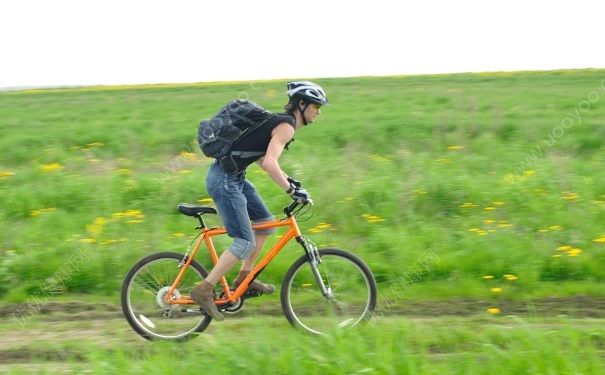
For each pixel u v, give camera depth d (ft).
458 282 32.12
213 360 22.08
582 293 30.81
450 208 41.16
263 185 44.75
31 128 86.22
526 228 36.94
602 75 142.31
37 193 45.44
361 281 26.99
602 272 32.32
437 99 103.91
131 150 65.67
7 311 30.78
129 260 34.30
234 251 25.71
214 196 25.62
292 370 20.90
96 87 190.90
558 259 32.86
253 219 26.84
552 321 27.48
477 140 62.90
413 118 79.15
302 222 39.37
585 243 34.42
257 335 24.21
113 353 24.77
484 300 30.53
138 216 40.22
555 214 38.22
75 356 25.00
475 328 27.02
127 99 131.34
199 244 26.91
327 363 21.08
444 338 25.18
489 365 21.31
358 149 62.03
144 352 24.86
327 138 68.28
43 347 25.85
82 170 53.93
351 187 43.65
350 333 23.41
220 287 28.73
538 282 31.86
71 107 118.42
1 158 62.34
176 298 26.55
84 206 43.39
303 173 48.55
